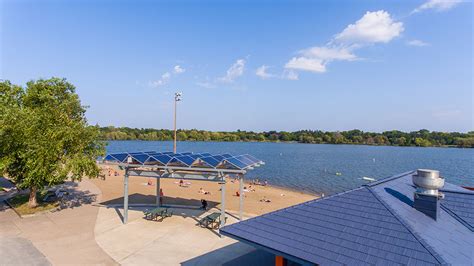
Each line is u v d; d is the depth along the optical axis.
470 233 9.34
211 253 15.23
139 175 19.91
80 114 24.89
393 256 7.38
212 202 28.88
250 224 10.12
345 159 98.06
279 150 145.12
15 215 21.33
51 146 20.50
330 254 7.99
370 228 8.58
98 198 28.42
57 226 19.11
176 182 42.66
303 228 9.33
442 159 101.75
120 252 15.25
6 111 20.45
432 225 9.04
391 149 169.00
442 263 6.75
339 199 10.41
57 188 32.53
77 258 14.44
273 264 13.96
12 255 14.62
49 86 24.72
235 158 19.77
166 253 15.19
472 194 11.00
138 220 20.66
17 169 22.28
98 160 22.59
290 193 39.25
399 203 10.13
